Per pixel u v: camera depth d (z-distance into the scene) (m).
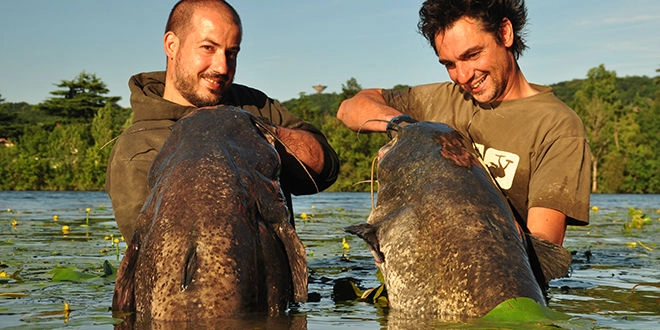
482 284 3.01
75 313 3.29
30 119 81.81
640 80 149.75
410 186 3.52
